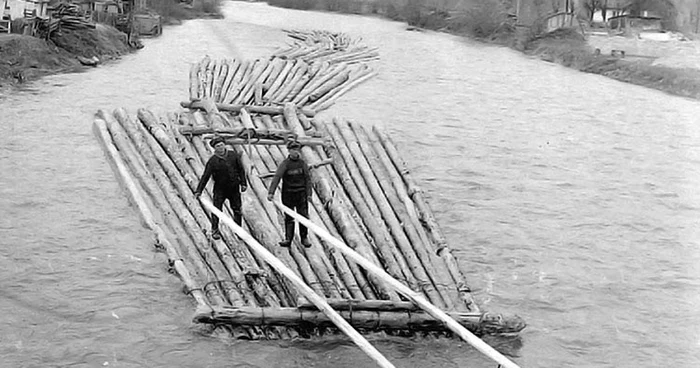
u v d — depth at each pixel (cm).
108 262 1939
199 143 2564
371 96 4459
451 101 4444
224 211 2055
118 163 2539
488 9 8519
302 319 1591
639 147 3503
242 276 1764
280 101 3909
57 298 1756
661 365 1619
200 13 9575
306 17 10619
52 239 2067
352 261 1867
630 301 1906
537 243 2259
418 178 2822
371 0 11756
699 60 5850
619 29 7425
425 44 7606
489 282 1973
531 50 7181
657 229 2419
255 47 6512
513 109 4294
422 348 1598
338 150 2598
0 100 3650
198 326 1647
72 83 4200
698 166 3197
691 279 2039
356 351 1573
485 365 1553
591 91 5041
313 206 2141
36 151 2816
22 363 1498
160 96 3959
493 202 2606
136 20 6781
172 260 1873
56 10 5303
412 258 1933
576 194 2745
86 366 1502
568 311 1841
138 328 1641
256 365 1518
